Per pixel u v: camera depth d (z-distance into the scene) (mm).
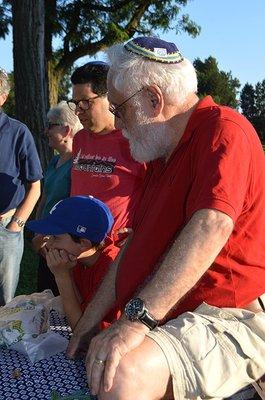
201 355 1761
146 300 1721
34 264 6434
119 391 1623
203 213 1746
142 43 1975
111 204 2982
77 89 3076
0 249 3680
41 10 8086
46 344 2145
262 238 1979
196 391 1749
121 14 15273
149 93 1971
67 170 3684
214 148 1836
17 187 3734
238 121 1920
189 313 1899
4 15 13922
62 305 2498
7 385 1944
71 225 2336
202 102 2006
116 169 3018
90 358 1691
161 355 1709
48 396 1878
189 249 1722
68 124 3801
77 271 2512
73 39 14703
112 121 3105
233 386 1848
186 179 1960
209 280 1950
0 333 2178
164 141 2031
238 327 1866
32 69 8062
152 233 2047
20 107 8109
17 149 3707
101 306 2219
